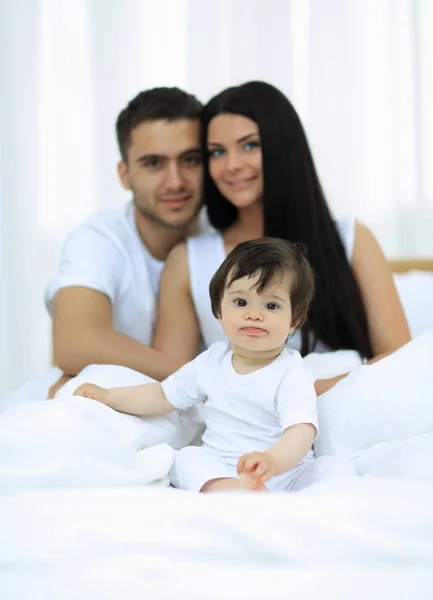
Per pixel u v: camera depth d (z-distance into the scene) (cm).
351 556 82
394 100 243
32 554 83
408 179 246
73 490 95
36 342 254
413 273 209
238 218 176
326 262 163
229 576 78
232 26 238
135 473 108
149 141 166
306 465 116
